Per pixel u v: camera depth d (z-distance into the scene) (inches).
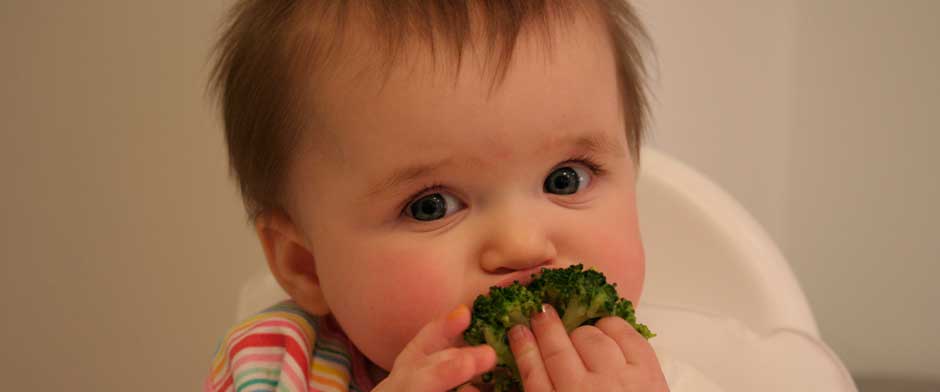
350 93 27.3
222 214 57.9
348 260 29.0
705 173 60.8
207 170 57.1
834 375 41.3
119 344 60.3
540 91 26.8
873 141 60.2
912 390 62.0
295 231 32.4
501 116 26.3
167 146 57.4
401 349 28.9
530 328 26.4
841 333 64.0
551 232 27.9
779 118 61.6
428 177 27.0
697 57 58.2
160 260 59.4
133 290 59.9
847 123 60.6
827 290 63.8
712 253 44.8
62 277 59.6
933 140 58.4
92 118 57.7
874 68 58.9
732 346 42.5
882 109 59.4
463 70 26.2
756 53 60.0
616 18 32.5
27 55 56.9
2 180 58.6
